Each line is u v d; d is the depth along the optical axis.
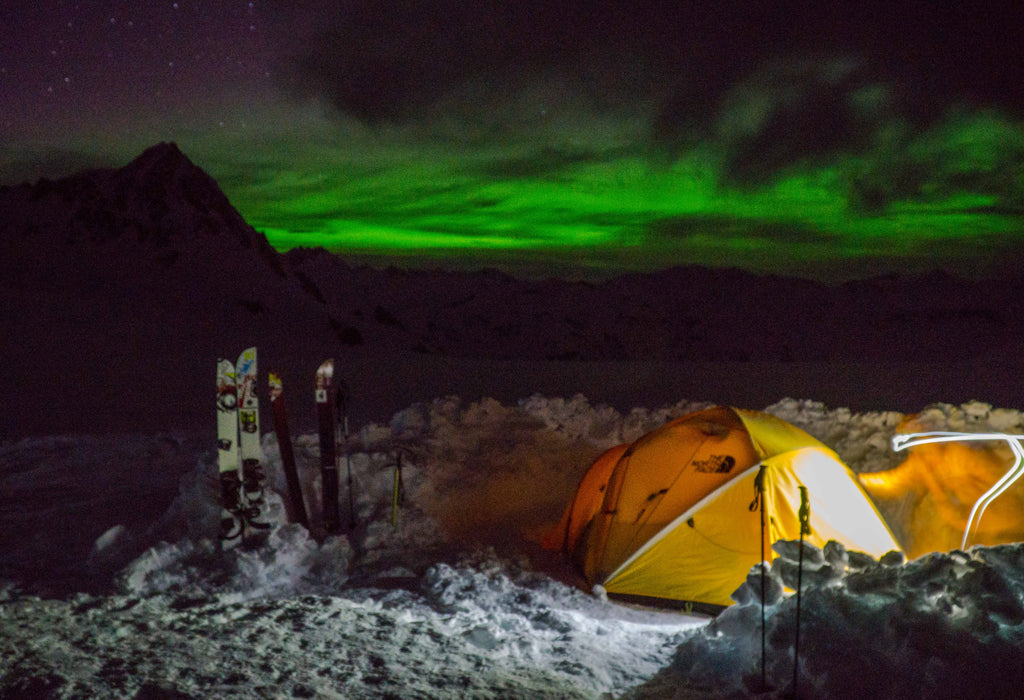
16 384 25.42
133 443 12.55
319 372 6.69
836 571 3.95
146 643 4.14
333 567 5.79
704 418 6.52
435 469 8.00
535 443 9.46
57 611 4.64
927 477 7.30
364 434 8.70
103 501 8.26
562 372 44.47
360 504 7.14
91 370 31.80
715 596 5.50
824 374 43.72
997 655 3.36
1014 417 7.95
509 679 3.86
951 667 3.34
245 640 4.24
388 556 6.31
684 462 6.13
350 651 4.14
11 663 3.80
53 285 84.75
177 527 6.36
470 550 6.54
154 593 5.03
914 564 3.92
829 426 9.45
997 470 6.93
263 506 6.20
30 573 5.53
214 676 3.71
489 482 8.23
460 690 3.69
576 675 3.96
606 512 6.32
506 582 5.71
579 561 6.43
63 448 11.98
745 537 5.62
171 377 30.20
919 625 3.51
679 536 5.77
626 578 5.77
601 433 10.48
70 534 6.76
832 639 3.60
